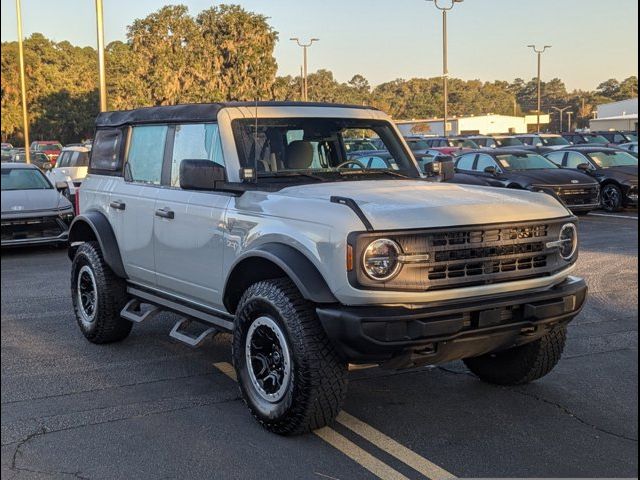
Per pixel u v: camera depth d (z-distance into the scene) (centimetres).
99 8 1981
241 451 424
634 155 1920
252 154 511
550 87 14138
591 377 552
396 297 397
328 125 558
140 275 600
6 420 475
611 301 802
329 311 401
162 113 584
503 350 493
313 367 416
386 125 593
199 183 484
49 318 762
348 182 511
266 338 452
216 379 558
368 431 451
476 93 12788
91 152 698
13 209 1201
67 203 1274
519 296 432
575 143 3272
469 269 419
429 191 471
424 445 430
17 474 399
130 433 452
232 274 477
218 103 530
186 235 527
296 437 443
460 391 525
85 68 7469
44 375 569
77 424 468
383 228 396
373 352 396
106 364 599
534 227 441
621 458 410
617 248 1184
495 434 446
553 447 426
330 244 401
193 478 391
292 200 443
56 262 1144
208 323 526
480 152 1789
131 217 601
